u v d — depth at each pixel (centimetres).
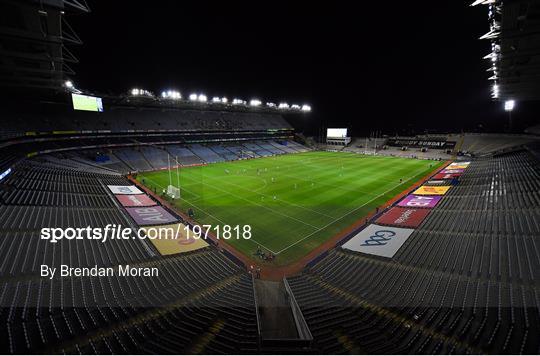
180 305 1469
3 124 4300
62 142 5272
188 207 3338
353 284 1723
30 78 3219
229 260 2128
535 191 2806
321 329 1285
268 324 1443
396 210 3094
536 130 6356
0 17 1827
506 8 1691
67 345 1079
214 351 1118
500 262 1666
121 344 1121
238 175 5175
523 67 2741
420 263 1866
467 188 3597
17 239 1878
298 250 2330
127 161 5700
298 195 3819
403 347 1116
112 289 1537
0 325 1118
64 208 2619
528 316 1202
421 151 8131
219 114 9206
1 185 2773
